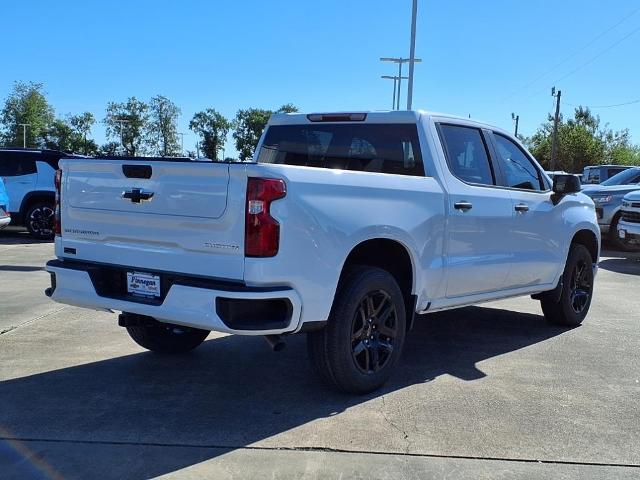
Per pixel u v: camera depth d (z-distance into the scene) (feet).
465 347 19.92
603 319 24.34
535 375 17.08
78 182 15.15
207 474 11.20
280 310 12.99
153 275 13.76
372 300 14.98
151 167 13.67
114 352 18.52
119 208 14.30
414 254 15.70
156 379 16.21
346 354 14.35
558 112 171.01
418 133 17.29
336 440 12.66
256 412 14.07
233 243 12.57
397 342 15.66
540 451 12.38
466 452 12.26
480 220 17.81
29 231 46.11
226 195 12.62
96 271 14.61
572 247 22.68
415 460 11.89
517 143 20.85
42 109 343.26
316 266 13.23
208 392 15.33
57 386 15.52
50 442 12.37
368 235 14.34
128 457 11.79
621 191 48.03
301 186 12.99
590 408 14.70
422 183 16.17
